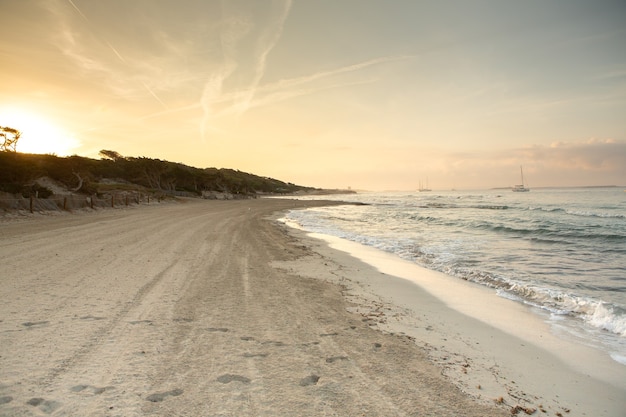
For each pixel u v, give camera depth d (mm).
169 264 9398
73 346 4246
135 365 3861
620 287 9273
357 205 67500
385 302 7395
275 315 5891
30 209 20906
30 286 6727
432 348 5039
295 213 41656
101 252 10539
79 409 3004
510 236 20297
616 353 5227
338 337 5117
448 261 12758
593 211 40875
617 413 3637
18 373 3545
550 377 4406
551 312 7223
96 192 37344
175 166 83625
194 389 3449
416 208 55438
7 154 26406
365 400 3459
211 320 5445
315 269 10297
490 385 4059
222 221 24250
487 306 7520
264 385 3617
